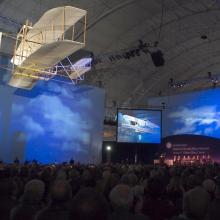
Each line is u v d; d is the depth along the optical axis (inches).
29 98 844.0
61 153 888.3
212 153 993.5
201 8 1140.5
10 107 812.0
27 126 833.5
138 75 1421.0
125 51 1250.6
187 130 1061.1
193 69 1515.7
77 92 938.1
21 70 612.1
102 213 66.6
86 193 69.2
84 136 943.0
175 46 1355.8
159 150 1119.0
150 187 151.2
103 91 1002.1
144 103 1521.9
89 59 720.3
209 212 126.6
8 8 922.1
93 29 1133.7
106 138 1369.3
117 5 1067.9
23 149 821.2
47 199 183.0
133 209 130.8
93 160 957.2
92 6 1045.2
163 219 146.3
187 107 1072.2
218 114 998.4
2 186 151.1
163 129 1121.4
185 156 1049.5
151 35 1270.9
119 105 1449.3
